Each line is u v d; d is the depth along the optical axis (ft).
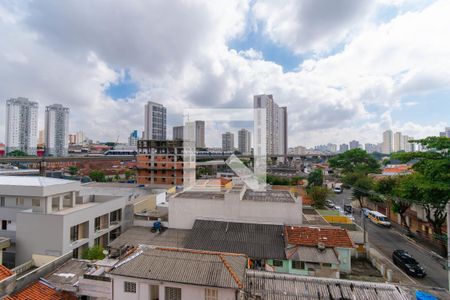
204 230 53.78
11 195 59.41
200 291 25.90
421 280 47.21
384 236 73.97
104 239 65.21
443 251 58.13
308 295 27.04
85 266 37.01
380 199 96.78
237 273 27.43
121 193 107.34
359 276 47.70
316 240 47.67
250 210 57.57
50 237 51.83
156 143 166.20
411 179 66.74
